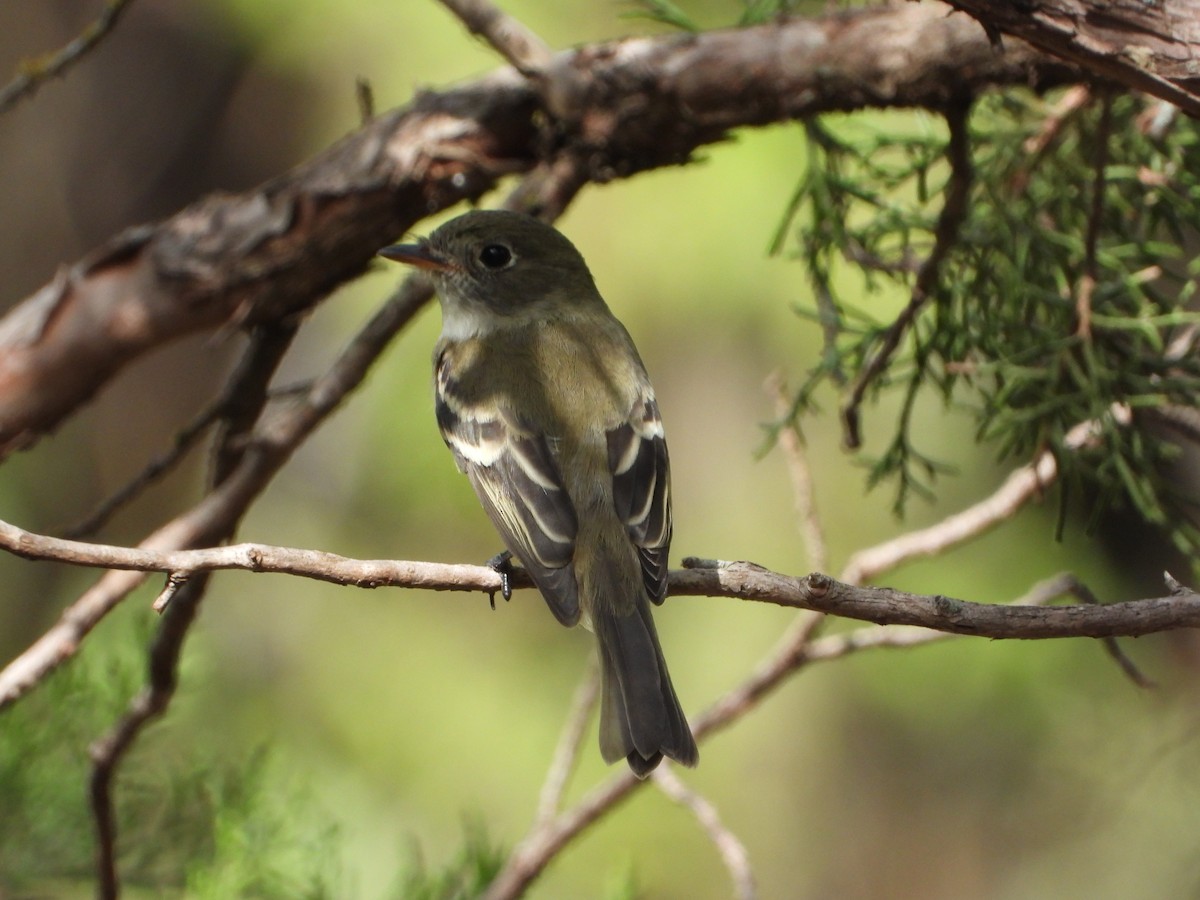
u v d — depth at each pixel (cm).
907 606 623
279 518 1656
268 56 1712
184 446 900
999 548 1534
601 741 746
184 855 956
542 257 950
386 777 1530
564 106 907
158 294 898
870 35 867
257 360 913
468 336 935
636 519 812
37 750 955
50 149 2047
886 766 1672
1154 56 688
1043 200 948
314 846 957
